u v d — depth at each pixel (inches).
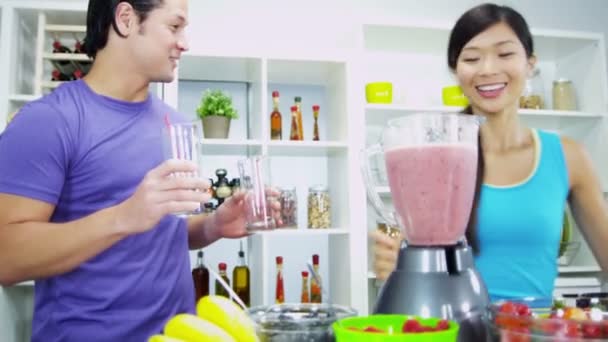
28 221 37.2
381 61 103.7
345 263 90.0
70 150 40.8
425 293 24.6
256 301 92.1
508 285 43.2
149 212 32.7
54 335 42.4
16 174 37.4
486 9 44.9
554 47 104.9
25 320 80.0
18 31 84.0
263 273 85.6
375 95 91.9
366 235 87.7
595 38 99.7
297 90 102.0
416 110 91.7
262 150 87.7
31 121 38.9
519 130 46.4
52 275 36.5
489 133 45.8
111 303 42.6
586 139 103.2
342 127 91.6
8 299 73.0
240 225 48.2
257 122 93.1
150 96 49.7
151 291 44.4
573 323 19.9
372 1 106.6
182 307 47.8
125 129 44.2
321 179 101.4
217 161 97.1
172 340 21.3
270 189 43.9
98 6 43.2
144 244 44.1
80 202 42.4
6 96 80.0
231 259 95.8
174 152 35.7
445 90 94.0
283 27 103.1
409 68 104.5
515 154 45.5
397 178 26.5
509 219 42.9
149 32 42.8
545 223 42.9
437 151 25.4
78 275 42.1
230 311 24.2
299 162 100.7
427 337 19.3
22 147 37.9
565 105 101.1
